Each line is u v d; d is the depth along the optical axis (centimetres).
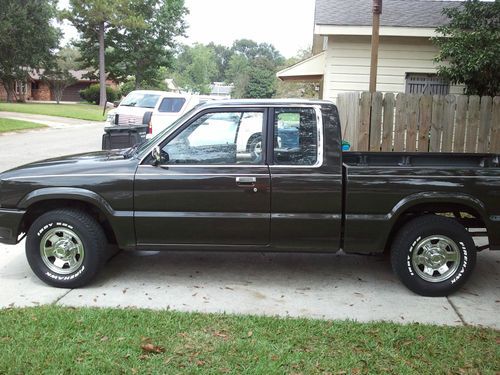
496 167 557
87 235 508
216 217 498
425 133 873
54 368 346
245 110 506
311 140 500
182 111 1577
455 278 505
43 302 481
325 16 1281
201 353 370
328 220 498
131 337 391
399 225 523
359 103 880
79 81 6519
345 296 507
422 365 358
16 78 4903
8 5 4291
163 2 5669
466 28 1023
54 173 509
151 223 503
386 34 1228
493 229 503
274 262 607
